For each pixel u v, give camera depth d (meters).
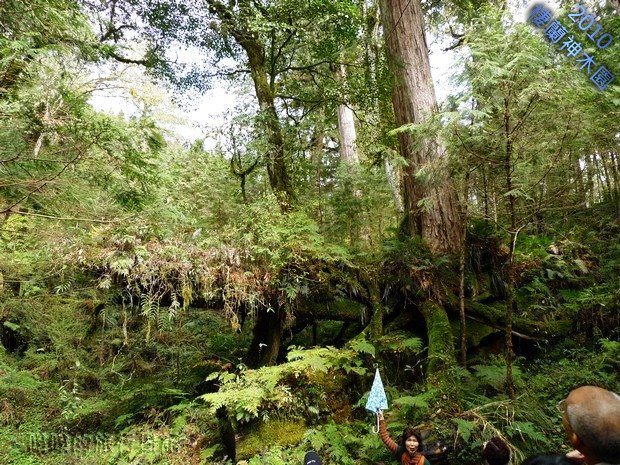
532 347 6.91
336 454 4.63
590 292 6.97
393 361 6.34
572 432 1.55
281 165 9.43
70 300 8.10
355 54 10.48
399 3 8.16
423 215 7.54
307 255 6.91
